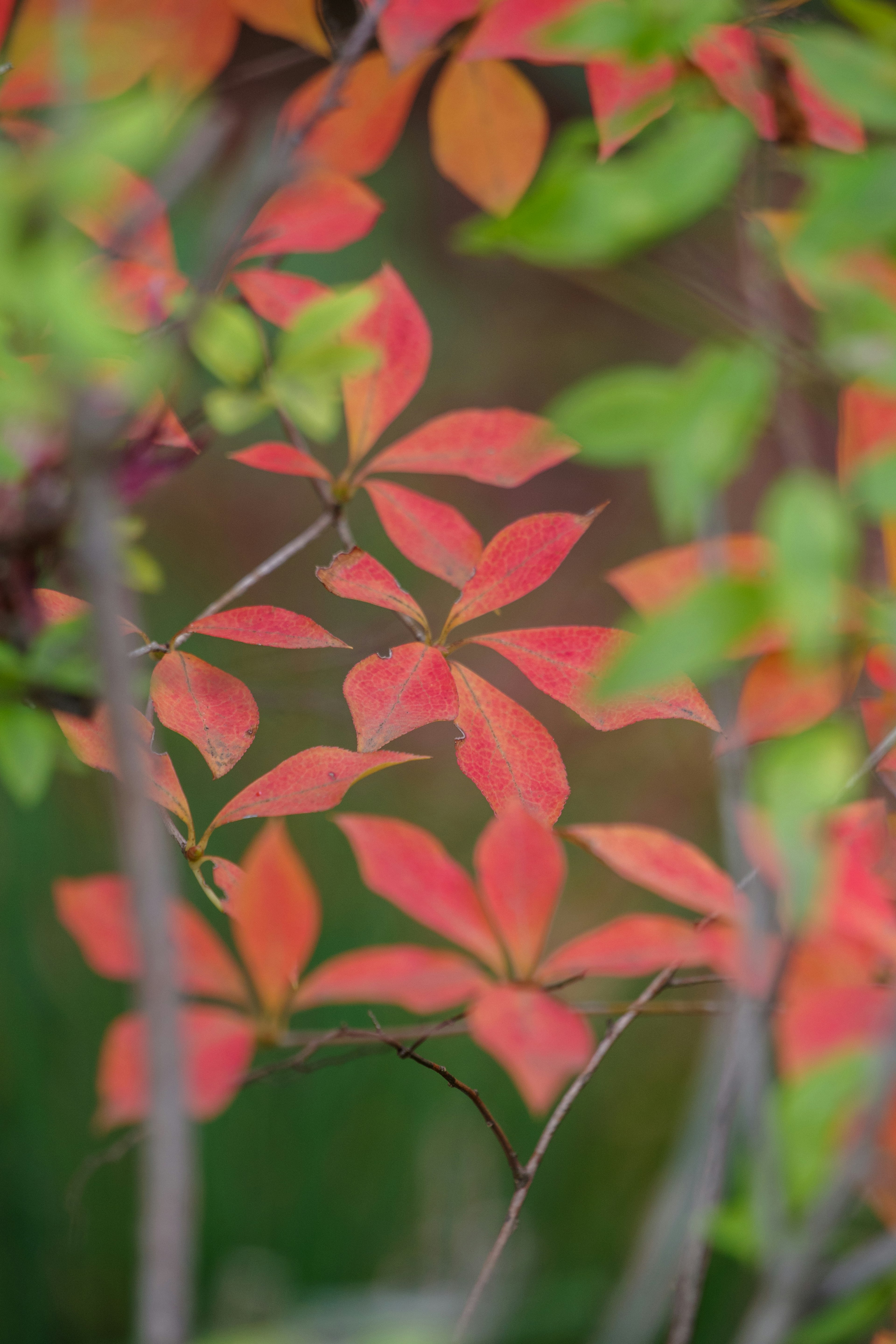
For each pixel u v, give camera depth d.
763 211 0.77
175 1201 0.70
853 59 0.74
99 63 0.79
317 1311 0.75
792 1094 0.72
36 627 0.76
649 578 0.79
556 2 0.78
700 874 0.75
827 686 0.76
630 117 0.77
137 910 0.70
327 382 0.76
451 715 0.78
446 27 0.81
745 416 0.72
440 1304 0.75
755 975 0.73
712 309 0.80
